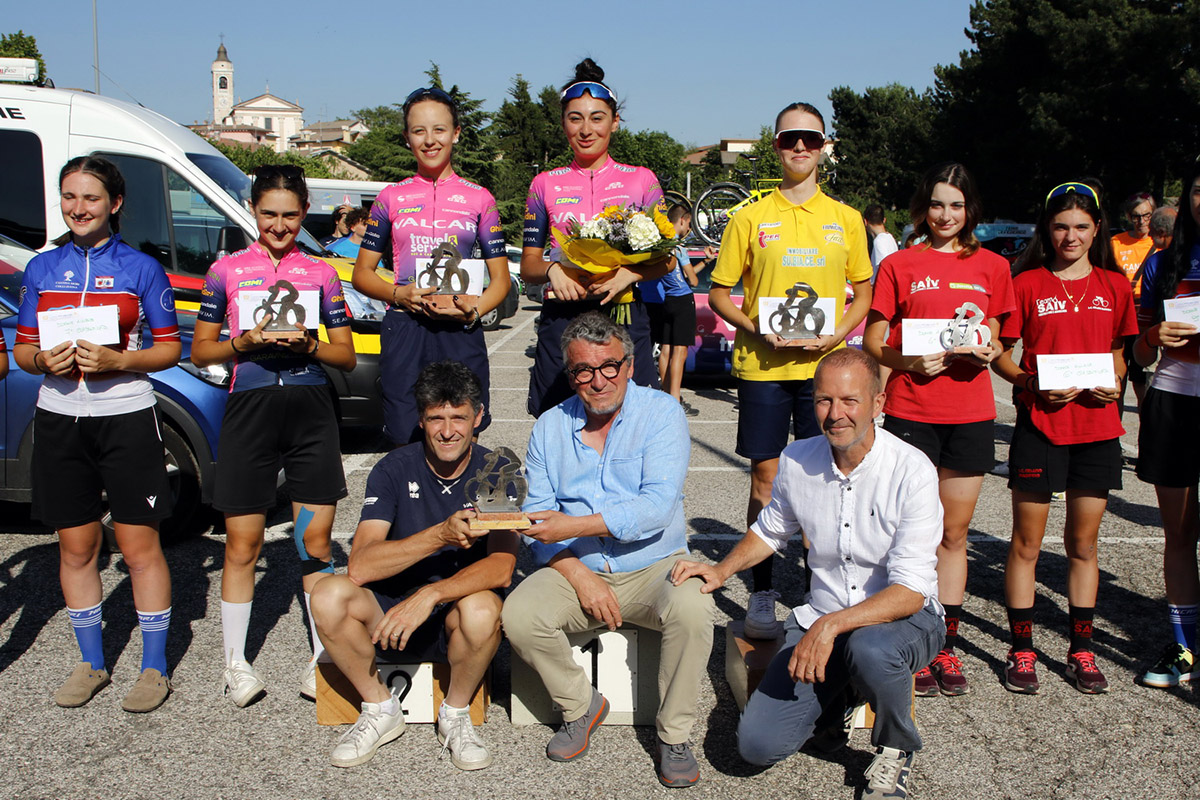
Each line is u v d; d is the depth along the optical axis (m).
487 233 4.13
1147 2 31.70
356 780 3.20
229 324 3.74
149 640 3.73
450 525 3.24
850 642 3.02
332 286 3.84
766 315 4.08
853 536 3.21
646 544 3.44
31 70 8.34
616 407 3.41
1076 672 3.85
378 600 3.42
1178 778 3.21
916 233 4.06
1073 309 3.83
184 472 5.38
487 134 52.69
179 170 7.93
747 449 4.29
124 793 3.10
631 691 3.56
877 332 4.01
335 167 77.56
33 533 5.70
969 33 42.25
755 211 4.21
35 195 7.86
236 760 3.31
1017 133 36.25
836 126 70.81
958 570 3.89
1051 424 3.79
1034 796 3.11
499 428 8.76
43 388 3.62
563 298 3.98
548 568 3.39
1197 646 4.18
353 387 7.27
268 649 4.19
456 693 3.37
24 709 3.64
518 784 3.18
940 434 3.89
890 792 3.04
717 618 4.56
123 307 3.63
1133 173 33.88
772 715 3.12
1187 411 3.78
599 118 4.02
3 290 5.43
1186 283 3.80
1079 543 3.85
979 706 3.71
